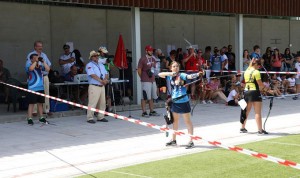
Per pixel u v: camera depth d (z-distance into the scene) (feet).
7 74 50.14
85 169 24.91
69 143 32.07
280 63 65.26
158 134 35.06
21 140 33.19
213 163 25.71
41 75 39.60
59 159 27.35
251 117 42.83
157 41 67.15
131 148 30.19
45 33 57.06
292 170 24.04
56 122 41.24
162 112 47.39
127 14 64.08
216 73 57.41
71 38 59.21
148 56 43.68
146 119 42.65
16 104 49.29
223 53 59.93
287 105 52.42
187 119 30.04
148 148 30.12
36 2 56.08
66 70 49.78
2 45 53.72
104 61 43.65
